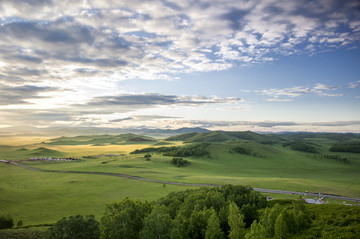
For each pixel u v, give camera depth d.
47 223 97.38
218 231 62.28
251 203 97.44
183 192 120.94
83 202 138.62
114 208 72.88
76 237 63.00
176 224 61.69
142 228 63.31
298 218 63.19
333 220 61.56
